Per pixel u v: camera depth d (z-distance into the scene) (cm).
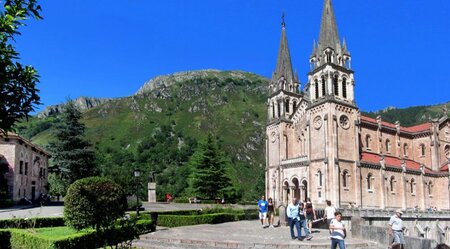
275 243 2516
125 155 18050
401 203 7438
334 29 7262
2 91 1084
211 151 10131
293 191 7375
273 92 8481
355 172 6819
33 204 6488
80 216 2503
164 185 14988
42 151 8156
